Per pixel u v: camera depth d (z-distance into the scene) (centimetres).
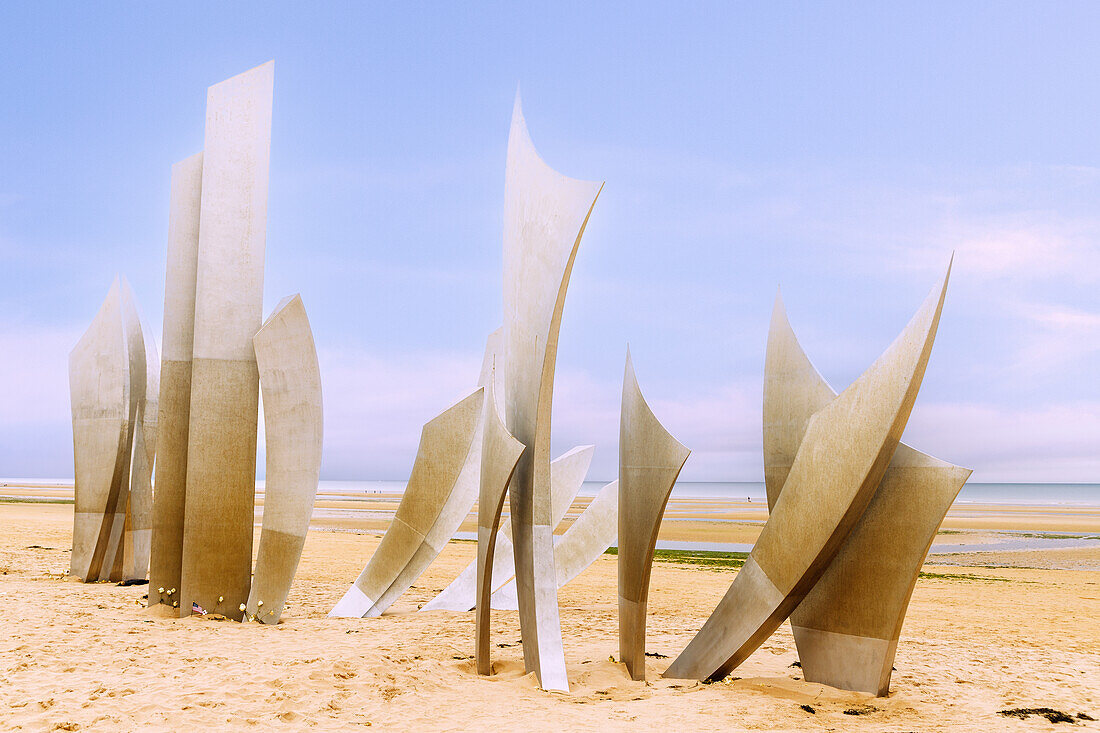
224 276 1141
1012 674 887
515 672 816
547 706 688
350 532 3125
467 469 1253
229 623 1084
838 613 761
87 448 1454
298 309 1139
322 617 1202
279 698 678
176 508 1159
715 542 3006
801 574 723
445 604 1300
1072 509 6412
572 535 1301
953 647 1057
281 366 1132
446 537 1239
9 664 783
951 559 2405
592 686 770
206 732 598
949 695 768
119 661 809
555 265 751
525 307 820
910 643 1080
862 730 637
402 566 1227
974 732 644
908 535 713
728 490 18500
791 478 745
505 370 896
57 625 996
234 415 1132
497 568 1341
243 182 1161
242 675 750
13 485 10388
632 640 805
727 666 792
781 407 825
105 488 1430
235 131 1164
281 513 1126
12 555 1816
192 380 1135
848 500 683
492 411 812
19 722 603
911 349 649
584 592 1595
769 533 759
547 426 776
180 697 674
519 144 870
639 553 792
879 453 661
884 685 736
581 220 721
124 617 1079
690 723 640
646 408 789
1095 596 1608
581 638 1062
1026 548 2780
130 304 1493
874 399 672
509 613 1275
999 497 11344
